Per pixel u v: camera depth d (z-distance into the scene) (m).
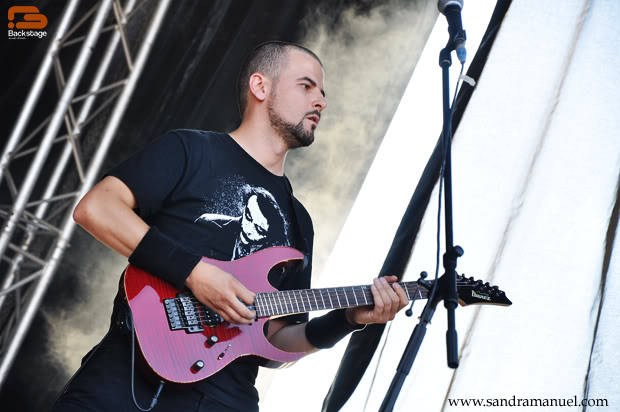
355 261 3.25
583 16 2.73
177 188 2.00
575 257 2.38
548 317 2.33
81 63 3.93
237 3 4.37
